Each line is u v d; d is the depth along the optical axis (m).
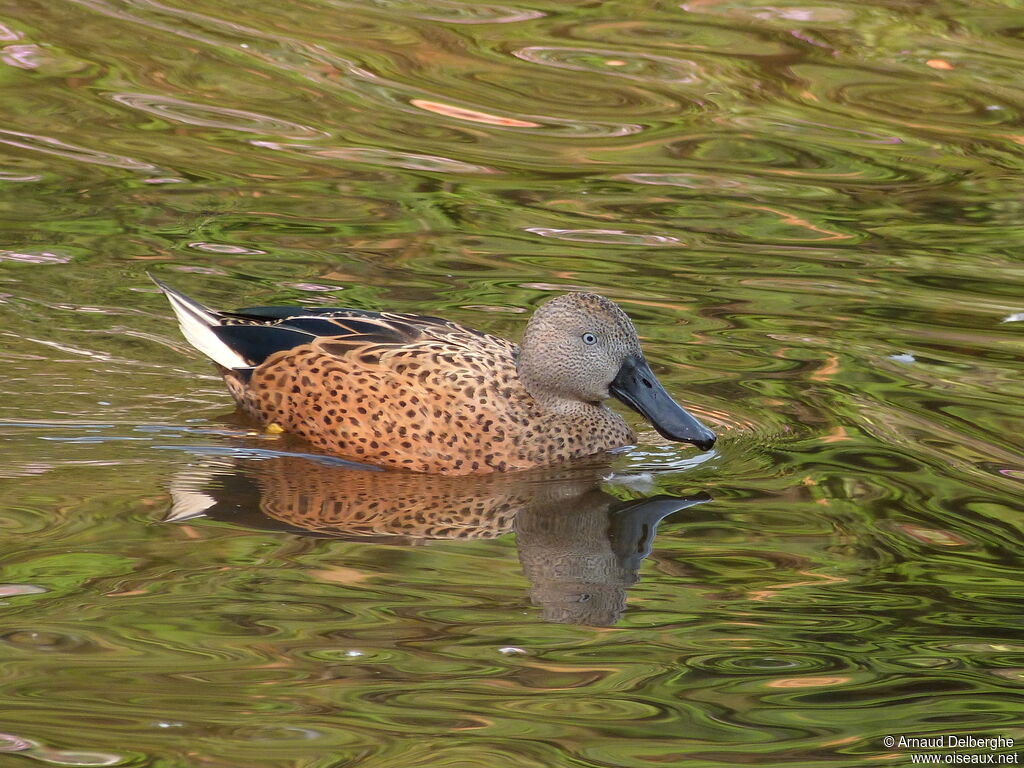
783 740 7.72
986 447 11.98
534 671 8.38
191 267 15.30
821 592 9.45
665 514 10.84
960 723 7.89
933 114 20.61
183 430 12.20
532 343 12.44
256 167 18.19
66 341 13.58
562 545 10.18
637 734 7.75
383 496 11.23
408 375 12.21
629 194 18.03
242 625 8.77
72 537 9.92
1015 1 24.06
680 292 15.27
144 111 19.53
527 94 20.88
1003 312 15.02
